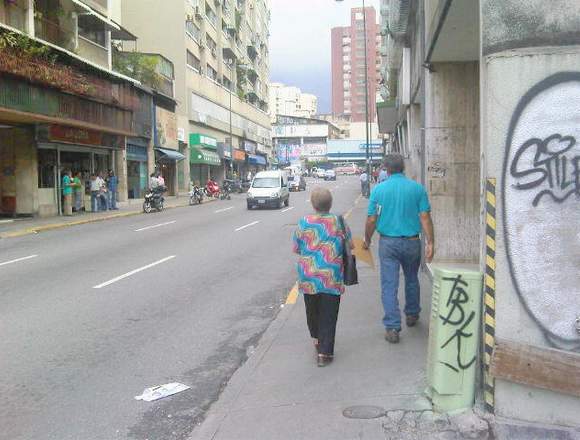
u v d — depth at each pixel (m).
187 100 46.72
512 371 3.98
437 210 9.96
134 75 35.69
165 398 5.17
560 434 3.88
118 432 4.51
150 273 11.04
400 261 6.18
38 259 12.87
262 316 7.92
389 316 6.00
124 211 27.58
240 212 26.91
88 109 25.91
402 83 18.25
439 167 9.93
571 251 3.93
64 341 6.75
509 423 4.00
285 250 14.06
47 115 22.39
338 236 5.49
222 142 59.16
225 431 4.27
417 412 4.30
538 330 4.00
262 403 4.73
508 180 4.02
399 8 13.51
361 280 9.60
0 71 19.23
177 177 44.06
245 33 74.44
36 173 23.81
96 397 5.18
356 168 115.69
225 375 5.73
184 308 8.34
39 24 23.27
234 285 9.95
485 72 4.11
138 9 46.03
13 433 4.50
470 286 4.20
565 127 3.90
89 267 11.72
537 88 3.94
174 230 18.86
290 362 5.68
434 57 9.35
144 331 7.19
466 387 4.23
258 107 84.62
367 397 4.66
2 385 5.45
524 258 4.00
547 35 3.90
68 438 4.41
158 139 37.91
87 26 28.20
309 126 130.75
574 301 3.93
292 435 4.12
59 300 8.78
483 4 4.11
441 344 4.25
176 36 46.03
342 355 5.74
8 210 23.75
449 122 9.86
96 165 29.56
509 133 4.00
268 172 30.70
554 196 3.94
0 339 6.82
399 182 6.06
